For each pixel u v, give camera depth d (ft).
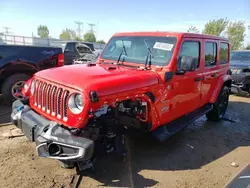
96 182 11.09
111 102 10.21
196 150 15.08
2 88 20.65
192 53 14.99
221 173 12.60
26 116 11.45
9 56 20.54
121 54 14.79
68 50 47.65
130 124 12.01
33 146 13.94
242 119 22.22
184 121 15.47
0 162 12.14
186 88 14.62
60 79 10.73
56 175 11.39
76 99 9.86
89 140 9.54
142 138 15.84
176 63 13.19
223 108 21.36
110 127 11.09
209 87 17.89
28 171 11.55
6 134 15.30
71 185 10.74
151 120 12.46
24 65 21.16
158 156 13.87
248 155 14.85
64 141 9.54
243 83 30.27
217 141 16.75
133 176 11.73
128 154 13.79
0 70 20.22
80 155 9.34
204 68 16.49
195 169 12.82
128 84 10.96
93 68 12.62
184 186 11.26
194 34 14.88
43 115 11.40
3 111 19.84
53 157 9.76
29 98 12.73
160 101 12.76
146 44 14.12
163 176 11.94
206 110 17.98
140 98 11.71
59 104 10.39
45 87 11.25
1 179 10.85
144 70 13.14
